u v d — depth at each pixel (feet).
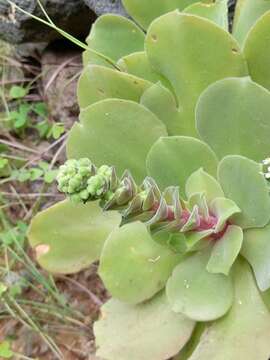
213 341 0.85
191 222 0.78
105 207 0.70
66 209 1.00
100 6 1.29
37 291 1.52
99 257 1.02
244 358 0.83
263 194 0.81
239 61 0.87
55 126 1.56
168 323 0.91
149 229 0.78
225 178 0.84
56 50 1.61
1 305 1.52
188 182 0.86
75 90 1.55
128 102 0.92
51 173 1.54
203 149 0.87
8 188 1.69
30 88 1.71
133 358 0.89
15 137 1.74
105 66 1.07
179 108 0.94
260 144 0.85
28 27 1.48
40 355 1.47
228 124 0.85
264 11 0.92
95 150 0.95
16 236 1.55
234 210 0.81
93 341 1.43
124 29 1.06
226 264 0.83
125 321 0.93
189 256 0.89
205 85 0.91
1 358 1.47
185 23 0.85
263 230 0.85
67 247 1.01
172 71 0.91
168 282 0.88
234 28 0.98
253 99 0.82
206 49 0.87
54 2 1.39
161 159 0.89
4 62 1.73
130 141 0.94
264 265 0.83
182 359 0.93
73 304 1.50
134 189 0.71
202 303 0.85
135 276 0.92
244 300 0.87
